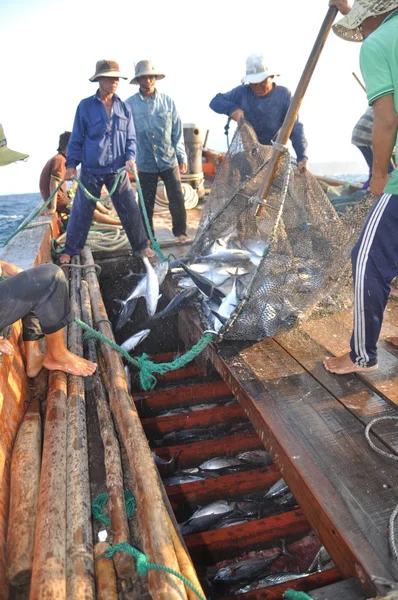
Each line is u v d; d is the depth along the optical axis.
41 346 3.79
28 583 2.06
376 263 2.78
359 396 2.97
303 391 3.06
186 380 5.16
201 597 1.77
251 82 5.08
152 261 5.93
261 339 3.76
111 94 5.03
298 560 3.12
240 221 4.67
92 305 4.49
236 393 3.26
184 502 3.50
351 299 4.23
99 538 2.16
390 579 1.82
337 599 1.90
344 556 2.03
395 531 2.01
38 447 2.67
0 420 2.52
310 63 3.42
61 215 7.73
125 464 2.62
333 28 2.83
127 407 2.85
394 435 2.59
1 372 2.64
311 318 4.08
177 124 6.02
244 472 3.61
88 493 2.34
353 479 2.32
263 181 4.03
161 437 4.29
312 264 3.89
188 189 8.64
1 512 2.20
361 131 4.89
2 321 2.76
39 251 5.06
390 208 2.69
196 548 3.00
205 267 4.55
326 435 2.64
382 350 3.47
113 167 5.37
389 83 2.42
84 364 3.29
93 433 2.86
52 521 2.08
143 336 4.43
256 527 3.10
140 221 5.83
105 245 6.44
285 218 4.02
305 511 2.36
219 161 10.85
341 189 7.93
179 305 4.45
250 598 2.40
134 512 2.32
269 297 3.61
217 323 3.79
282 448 2.55
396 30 2.38
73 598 1.78
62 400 2.94
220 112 5.55
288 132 3.76
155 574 1.82
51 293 2.92
